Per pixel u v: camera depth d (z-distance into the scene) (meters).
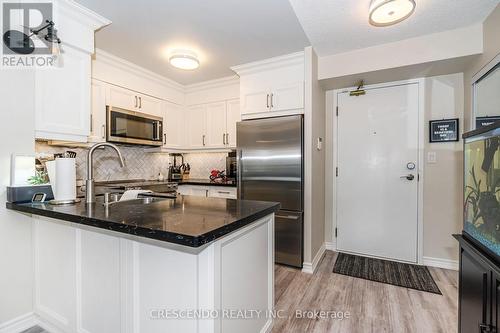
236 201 1.72
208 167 4.14
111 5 1.89
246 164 2.95
